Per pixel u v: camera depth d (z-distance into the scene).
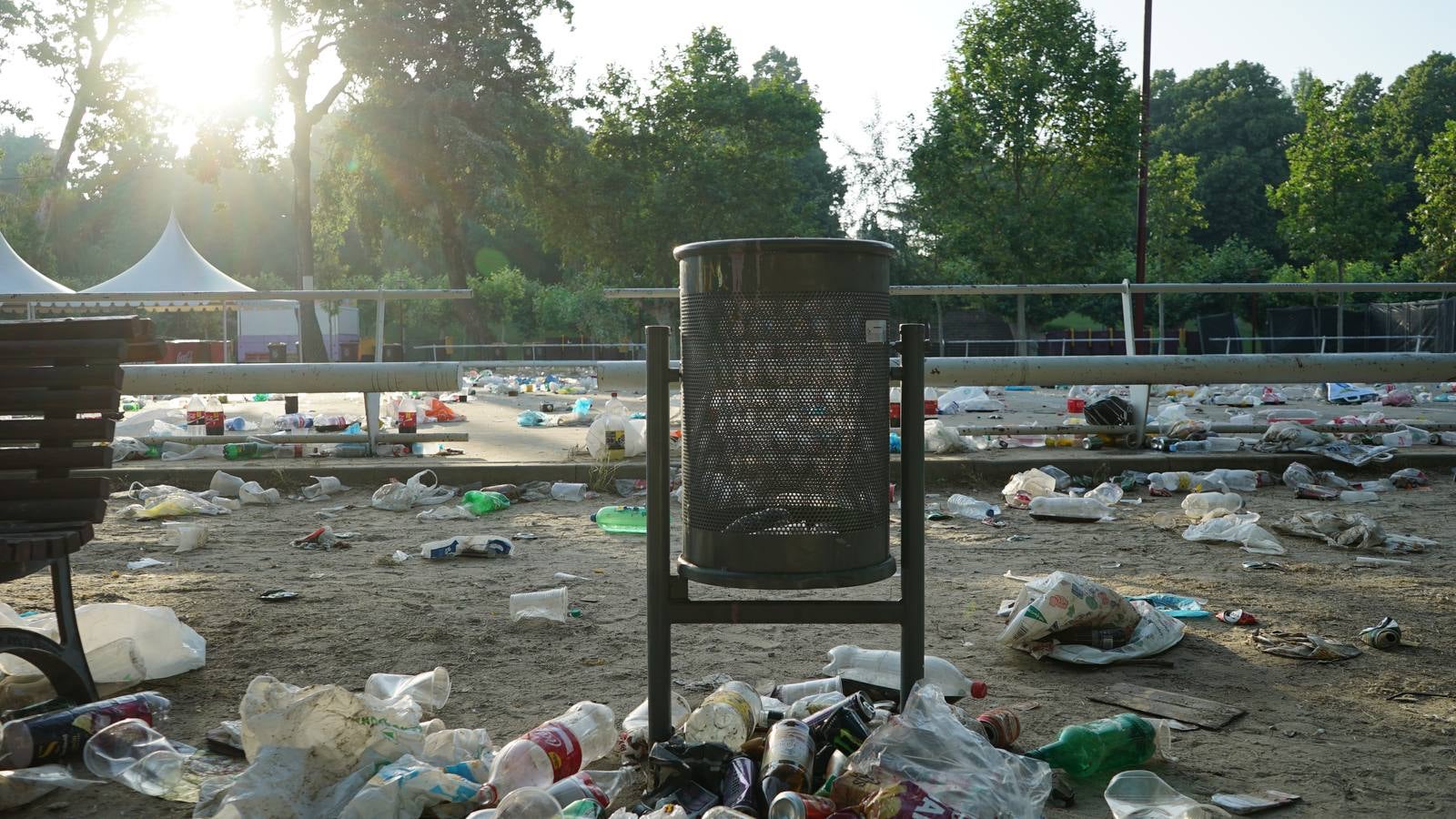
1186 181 51.31
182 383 9.74
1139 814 2.73
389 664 4.25
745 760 2.83
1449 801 2.94
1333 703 3.77
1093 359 9.88
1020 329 12.28
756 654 4.36
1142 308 31.55
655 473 3.20
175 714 3.66
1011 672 4.14
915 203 44.84
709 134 48.03
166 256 27.81
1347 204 45.31
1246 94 77.75
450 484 9.25
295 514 8.12
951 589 5.60
